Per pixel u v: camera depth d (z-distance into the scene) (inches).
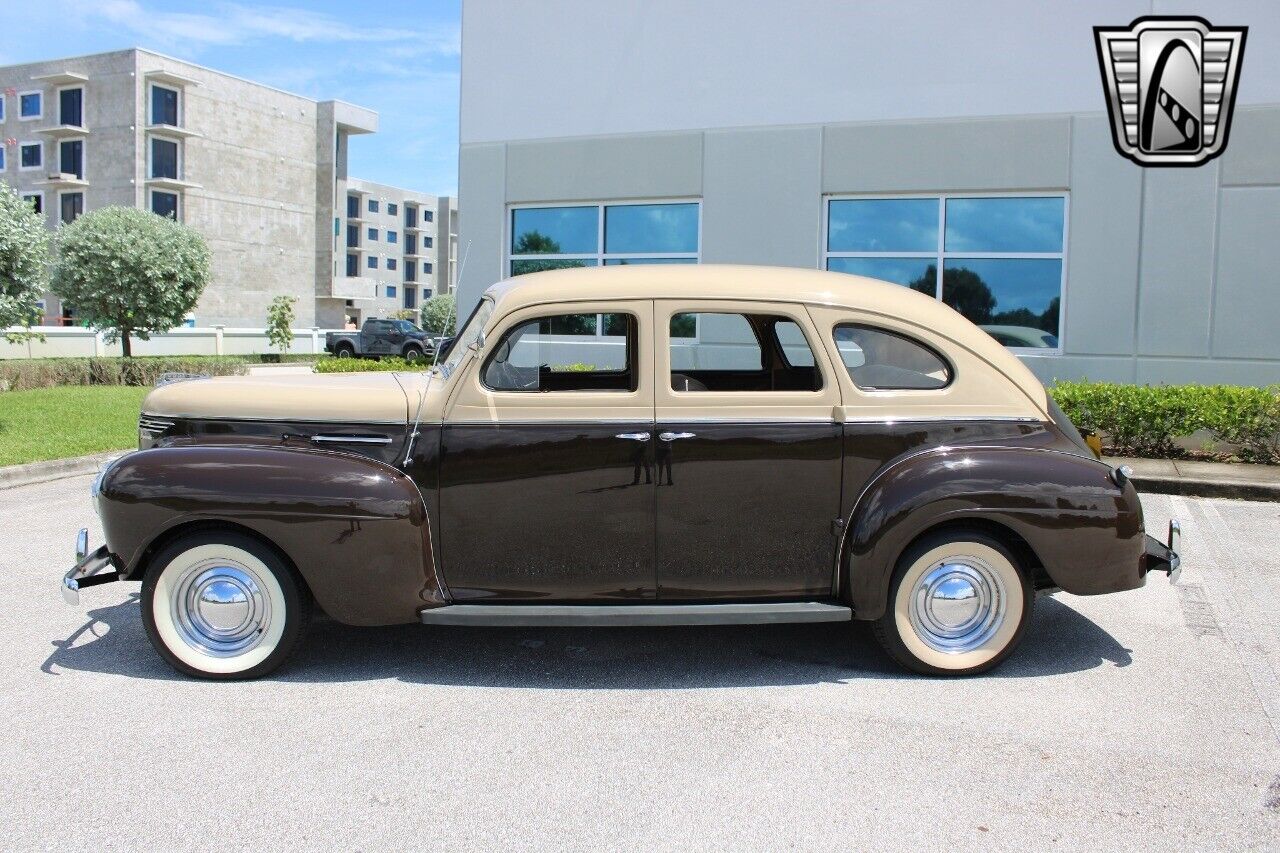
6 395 617.9
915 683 165.3
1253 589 224.2
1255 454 373.4
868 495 161.8
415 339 1540.4
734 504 162.6
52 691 158.7
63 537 269.9
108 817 118.7
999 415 167.5
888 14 430.0
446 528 162.2
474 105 493.4
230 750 137.3
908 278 438.6
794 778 130.4
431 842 113.9
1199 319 404.5
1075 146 411.8
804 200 446.3
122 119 2011.6
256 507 155.3
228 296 2217.0
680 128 461.4
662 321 162.2
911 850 113.1
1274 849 114.0
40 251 444.5
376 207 3235.7
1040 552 160.7
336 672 168.4
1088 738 143.9
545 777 130.1
